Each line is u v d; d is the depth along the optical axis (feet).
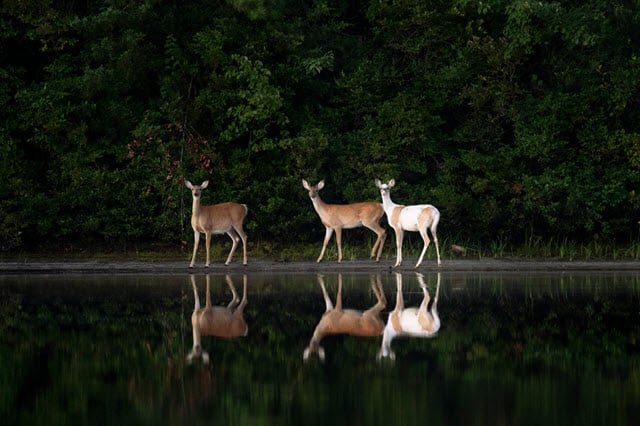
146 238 221.25
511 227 221.87
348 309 121.39
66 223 212.02
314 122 230.48
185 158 219.41
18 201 211.20
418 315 115.55
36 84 221.87
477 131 229.66
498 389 74.69
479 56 231.30
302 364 84.79
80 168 216.13
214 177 222.69
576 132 230.27
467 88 228.22
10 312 119.96
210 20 236.22
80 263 193.16
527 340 97.09
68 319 113.80
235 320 112.16
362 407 68.59
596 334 100.78
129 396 72.74
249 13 221.87
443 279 165.48
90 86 215.72
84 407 69.31
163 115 223.30
